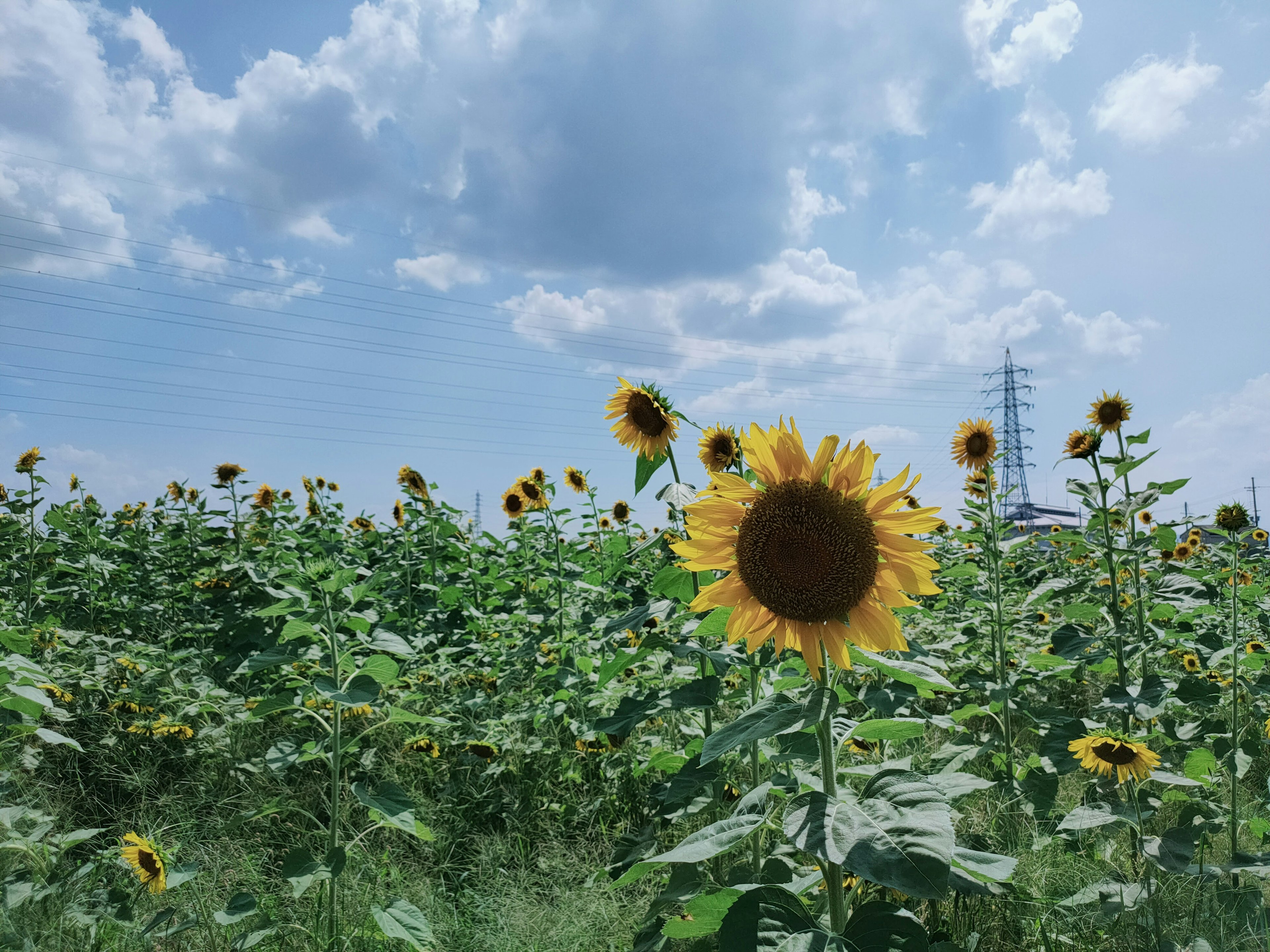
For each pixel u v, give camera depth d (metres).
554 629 6.53
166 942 3.25
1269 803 4.23
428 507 9.09
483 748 4.85
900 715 4.40
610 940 3.27
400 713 3.27
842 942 1.74
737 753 3.36
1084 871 3.51
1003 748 4.62
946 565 6.67
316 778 4.79
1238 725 4.17
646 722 5.37
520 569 8.92
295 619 3.27
